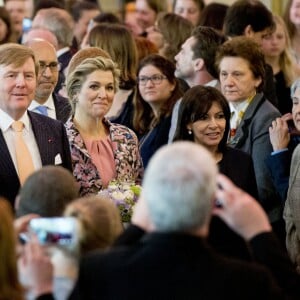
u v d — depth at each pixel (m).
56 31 17.97
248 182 12.44
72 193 9.66
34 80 12.27
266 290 7.98
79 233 8.75
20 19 22.94
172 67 15.74
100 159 13.07
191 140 12.67
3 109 12.15
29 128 12.27
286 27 18.20
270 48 16.98
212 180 7.92
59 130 12.46
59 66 16.61
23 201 9.64
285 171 13.68
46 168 9.78
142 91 15.73
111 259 8.09
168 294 7.94
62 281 8.71
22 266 8.33
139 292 7.96
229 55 14.42
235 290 7.93
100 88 13.06
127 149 13.26
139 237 8.54
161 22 18.16
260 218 8.34
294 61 17.75
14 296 7.96
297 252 12.93
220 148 12.59
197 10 21.75
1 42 19.77
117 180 12.70
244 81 14.34
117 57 16.23
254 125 14.21
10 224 8.00
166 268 7.97
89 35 16.61
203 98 12.52
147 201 7.95
